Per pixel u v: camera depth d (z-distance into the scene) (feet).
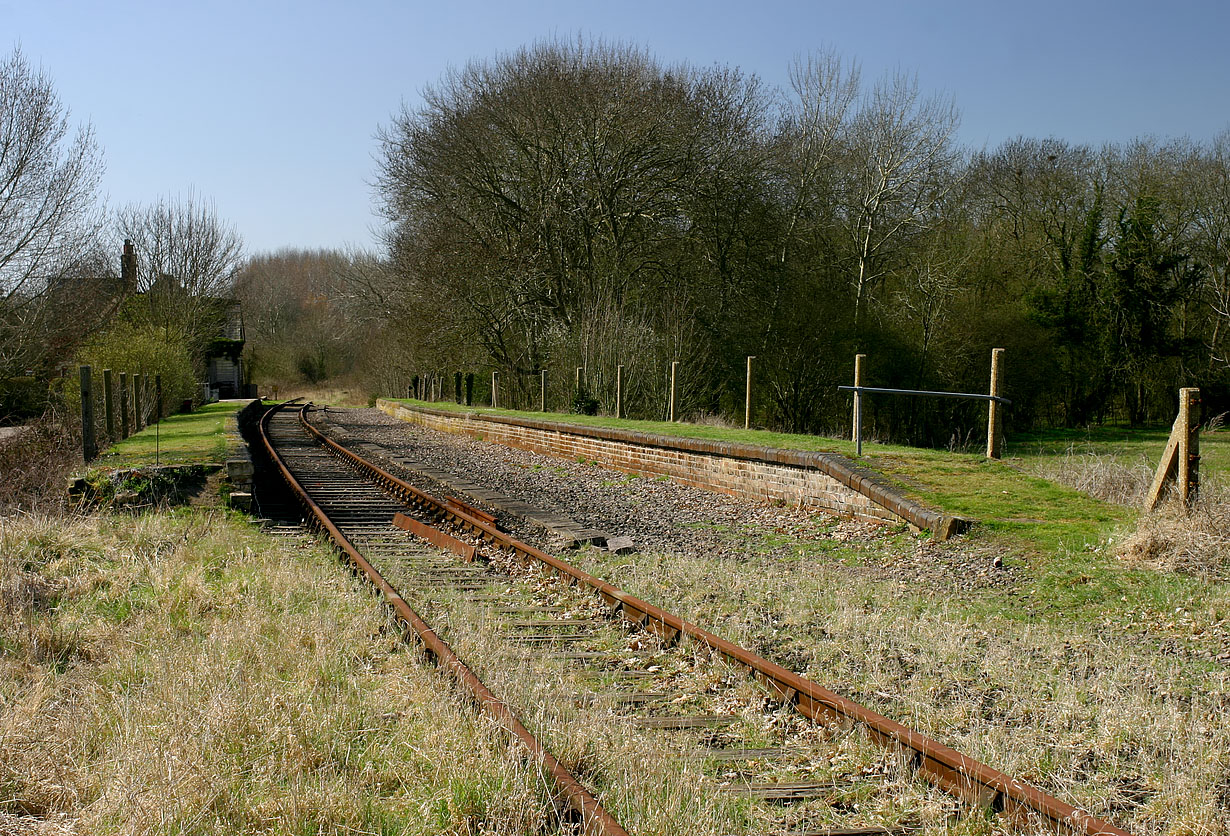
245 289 264.11
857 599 25.35
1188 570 26.73
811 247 119.44
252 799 13.42
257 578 26.40
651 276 115.55
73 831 12.59
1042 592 26.11
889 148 115.75
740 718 17.48
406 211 126.93
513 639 22.20
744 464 47.01
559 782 13.48
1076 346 133.39
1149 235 130.21
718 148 114.11
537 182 115.65
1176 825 12.73
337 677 18.25
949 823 13.04
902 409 113.80
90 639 21.63
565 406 102.73
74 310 101.71
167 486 42.32
